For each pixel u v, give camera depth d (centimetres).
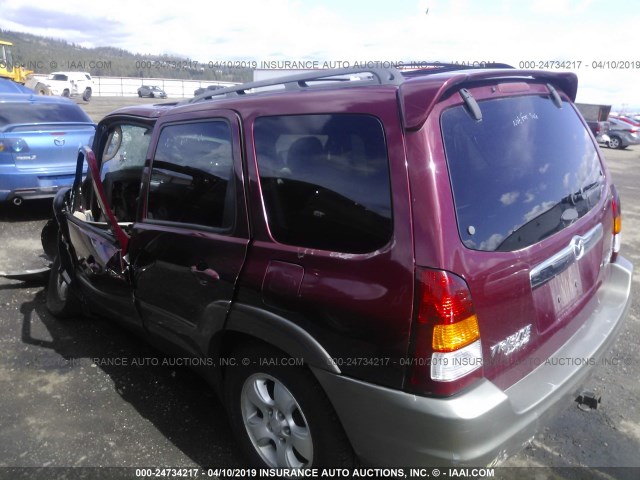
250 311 218
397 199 181
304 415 213
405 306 177
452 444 175
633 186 1173
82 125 745
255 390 234
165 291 271
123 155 347
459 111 194
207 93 279
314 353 199
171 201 273
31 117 725
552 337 221
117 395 317
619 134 2252
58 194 424
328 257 196
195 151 260
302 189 210
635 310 438
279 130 221
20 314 429
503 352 193
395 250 180
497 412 178
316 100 212
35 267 539
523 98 227
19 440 275
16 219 721
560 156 240
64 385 327
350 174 196
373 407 188
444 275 173
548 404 199
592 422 288
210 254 238
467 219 183
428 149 179
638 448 267
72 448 269
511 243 196
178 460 261
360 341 187
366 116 194
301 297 201
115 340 387
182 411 302
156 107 320
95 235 347
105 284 331
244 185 229
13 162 671
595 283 260
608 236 274
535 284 204
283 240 213
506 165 206
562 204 230
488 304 184
